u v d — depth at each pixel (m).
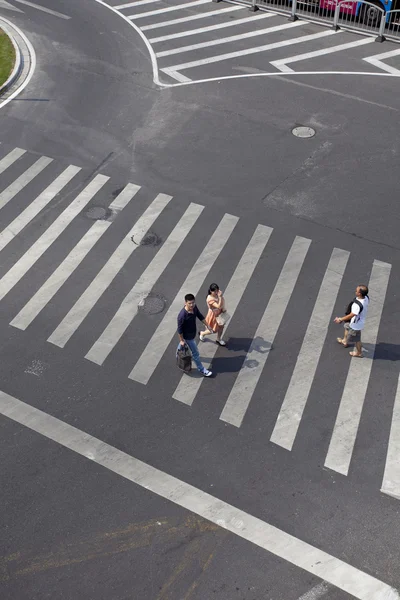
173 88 21.62
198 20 26.83
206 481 10.25
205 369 12.01
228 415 11.28
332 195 16.53
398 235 15.19
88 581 8.99
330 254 14.69
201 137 19.02
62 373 12.16
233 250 14.91
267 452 10.65
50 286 14.13
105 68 23.02
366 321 13.01
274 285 13.91
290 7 27.20
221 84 21.77
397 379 11.82
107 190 17.06
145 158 18.23
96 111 20.48
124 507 9.90
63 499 10.04
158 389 11.80
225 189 16.89
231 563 9.14
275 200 16.44
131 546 9.38
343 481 10.17
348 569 9.03
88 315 13.38
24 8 28.19
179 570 9.08
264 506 9.86
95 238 15.45
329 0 25.41
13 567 9.17
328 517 9.68
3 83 21.95
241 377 11.96
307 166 17.62
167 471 10.41
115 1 29.08
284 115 19.92
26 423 11.25
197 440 10.88
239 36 25.25
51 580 9.02
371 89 21.20
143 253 14.93
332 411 11.28
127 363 12.34
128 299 13.72
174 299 13.69
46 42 25.03
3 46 24.64
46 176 17.66
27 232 15.70
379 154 18.00
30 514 9.84
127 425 11.17
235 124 19.56
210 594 8.81
